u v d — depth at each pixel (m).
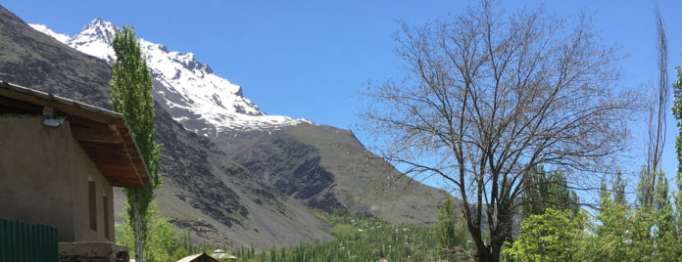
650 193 20.81
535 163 22.80
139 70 31.05
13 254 9.19
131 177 17.09
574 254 18.77
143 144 30.64
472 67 23.03
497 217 23.09
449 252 34.62
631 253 18.02
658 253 18.02
